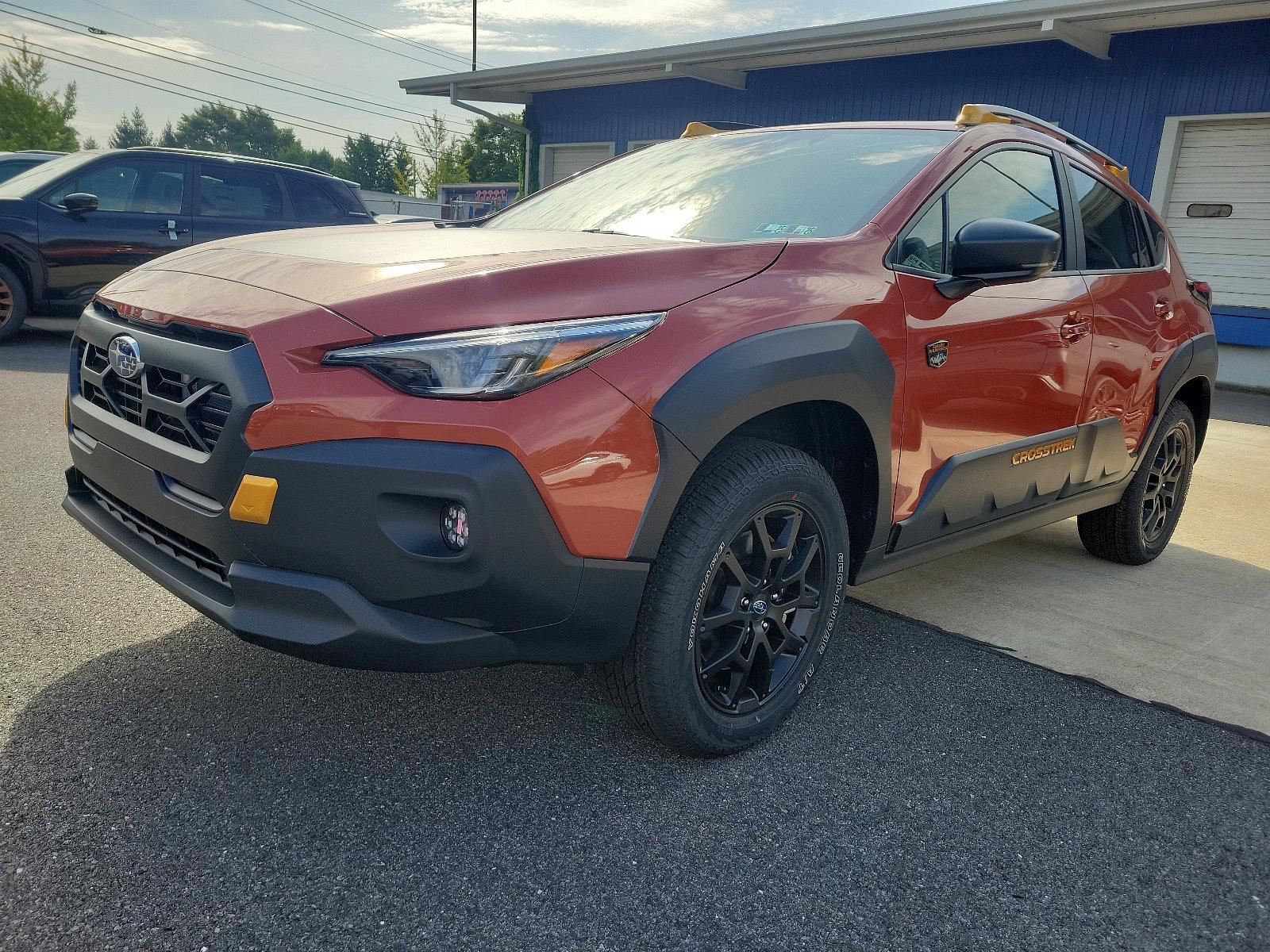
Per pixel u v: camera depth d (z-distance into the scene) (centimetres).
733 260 212
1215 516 484
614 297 190
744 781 211
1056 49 1188
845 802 205
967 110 297
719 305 201
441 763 209
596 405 179
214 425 181
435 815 191
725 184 280
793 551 225
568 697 242
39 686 230
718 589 212
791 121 1464
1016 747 235
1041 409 289
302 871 171
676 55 1420
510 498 172
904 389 237
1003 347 267
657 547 191
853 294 225
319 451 170
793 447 225
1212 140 1101
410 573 173
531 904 167
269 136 12444
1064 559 398
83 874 166
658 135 1653
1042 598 345
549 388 176
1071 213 319
